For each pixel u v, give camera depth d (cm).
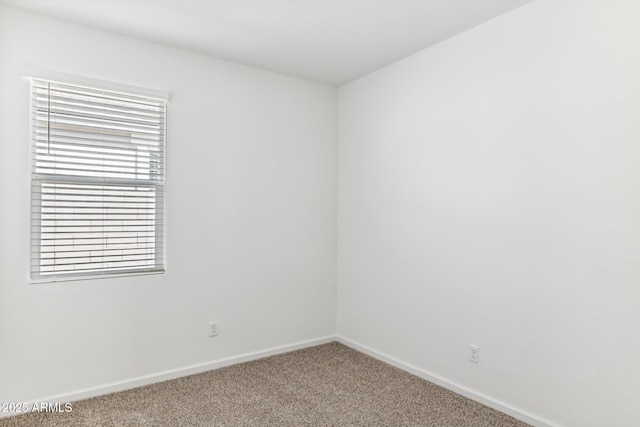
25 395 249
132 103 288
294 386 290
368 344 360
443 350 292
